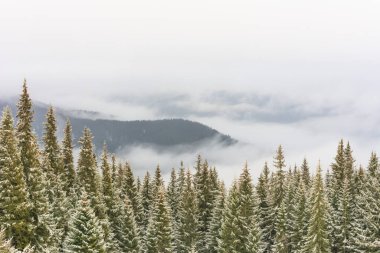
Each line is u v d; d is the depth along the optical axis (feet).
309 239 173.58
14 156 121.29
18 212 118.93
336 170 244.22
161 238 185.88
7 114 123.13
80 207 117.50
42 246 124.88
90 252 112.98
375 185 162.81
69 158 206.28
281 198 230.68
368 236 159.53
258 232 183.11
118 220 192.95
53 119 189.67
